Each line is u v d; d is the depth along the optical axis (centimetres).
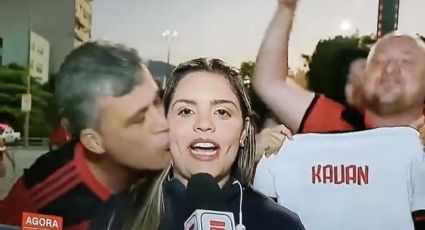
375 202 183
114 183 208
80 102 207
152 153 202
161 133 199
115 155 205
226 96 192
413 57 178
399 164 181
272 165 190
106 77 203
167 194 201
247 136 192
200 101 194
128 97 202
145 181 204
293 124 188
